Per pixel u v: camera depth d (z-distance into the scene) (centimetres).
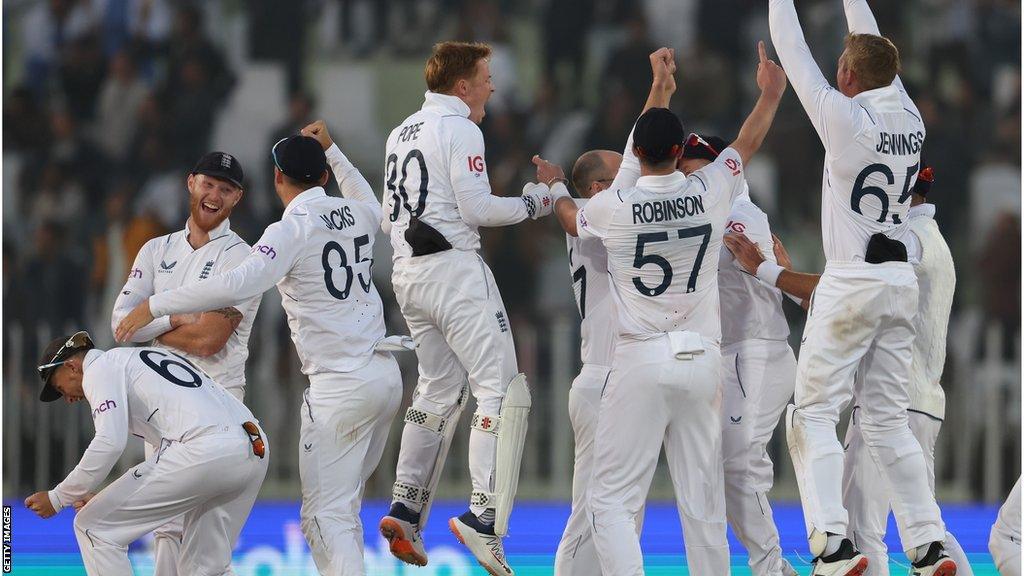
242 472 1906
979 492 3794
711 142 2039
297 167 1958
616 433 1864
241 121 4778
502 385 1944
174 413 1894
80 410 3728
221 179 2017
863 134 1811
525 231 4334
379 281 4181
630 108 4703
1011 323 4434
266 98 4844
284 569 2812
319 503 1953
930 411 2038
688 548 1884
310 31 4925
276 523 3244
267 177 4678
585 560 2053
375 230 2045
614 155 2084
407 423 2030
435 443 2033
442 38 4962
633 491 1877
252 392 3778
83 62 4756
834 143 1828
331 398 1950
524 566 2817
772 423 2047
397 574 2700
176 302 1852
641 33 4800
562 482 3725
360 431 1972
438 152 1927
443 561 2825
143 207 4566
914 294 1847
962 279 4612
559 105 4825
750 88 4850
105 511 1889
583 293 2072
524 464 3781
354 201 2033
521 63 4953
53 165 4625
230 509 1952
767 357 2038
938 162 4688
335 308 1955
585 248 2062
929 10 4919
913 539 1855
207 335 1997
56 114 4706
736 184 1856
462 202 1911
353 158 4884
